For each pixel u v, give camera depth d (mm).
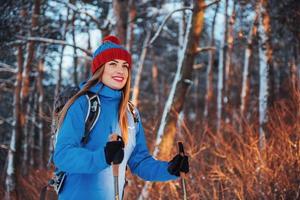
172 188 6227
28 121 17359
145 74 30469
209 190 6141
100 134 2305
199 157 6707
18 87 12125
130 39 11156
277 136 6613
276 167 5840
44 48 12906
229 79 15648
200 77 30875
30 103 16828
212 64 18578
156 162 2557
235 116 9266
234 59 20891
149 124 9227
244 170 5984
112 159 2094
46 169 10234
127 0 11250
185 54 7574
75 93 2365
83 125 2283
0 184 12094
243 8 11219
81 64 20516
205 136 7875
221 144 6836
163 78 27875
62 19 12383
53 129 2402
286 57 12633
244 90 12117
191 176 6379
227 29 14953
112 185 2346
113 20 10148
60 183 2332
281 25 10859
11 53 12617
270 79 8852
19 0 11266
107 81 2418
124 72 2441
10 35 11172
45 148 16094
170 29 17453
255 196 5707
